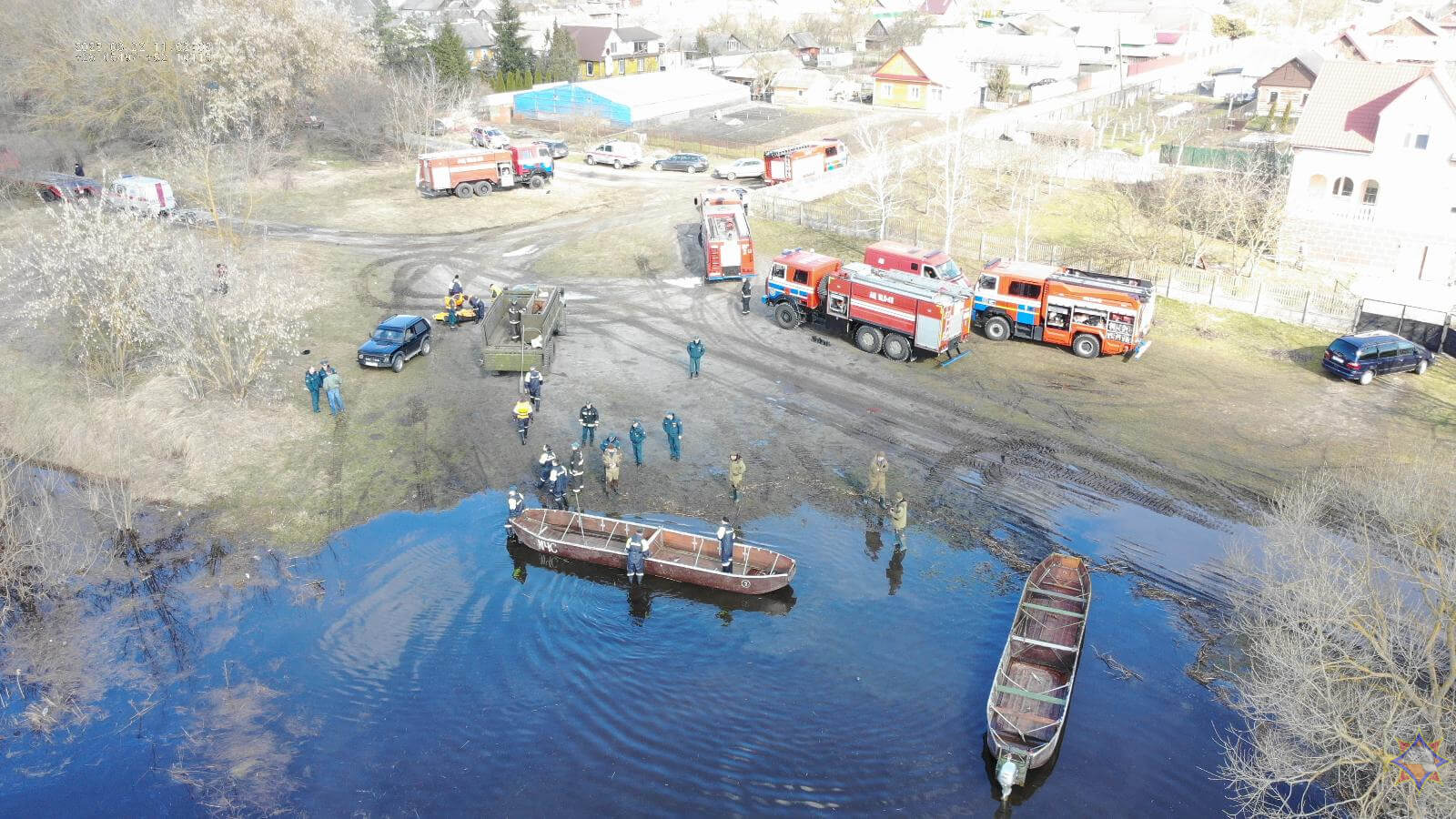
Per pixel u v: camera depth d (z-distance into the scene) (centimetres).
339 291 4266
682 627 2216
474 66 10312
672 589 2358
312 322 3900
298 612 2262
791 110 8881
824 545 2486
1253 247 4691
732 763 1823
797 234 5109
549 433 3039
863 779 1783
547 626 2217
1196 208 5119
